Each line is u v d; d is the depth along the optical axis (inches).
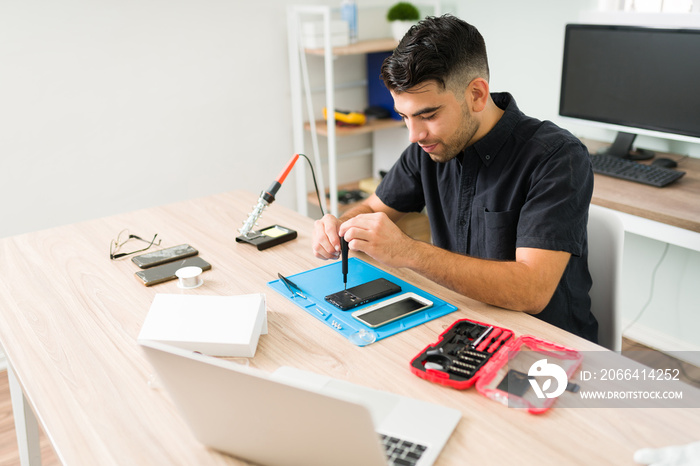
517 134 51.3
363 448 27.3
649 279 92.0
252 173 117.6
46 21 89.1
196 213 67.7
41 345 42.2
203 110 107.9
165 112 104.0
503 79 107.5
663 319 91.9
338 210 118.9
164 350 29.0
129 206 105.0
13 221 94.3
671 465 28.8
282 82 115.3
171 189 108.7
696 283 86.3
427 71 43.5
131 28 96.7
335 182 110.5
